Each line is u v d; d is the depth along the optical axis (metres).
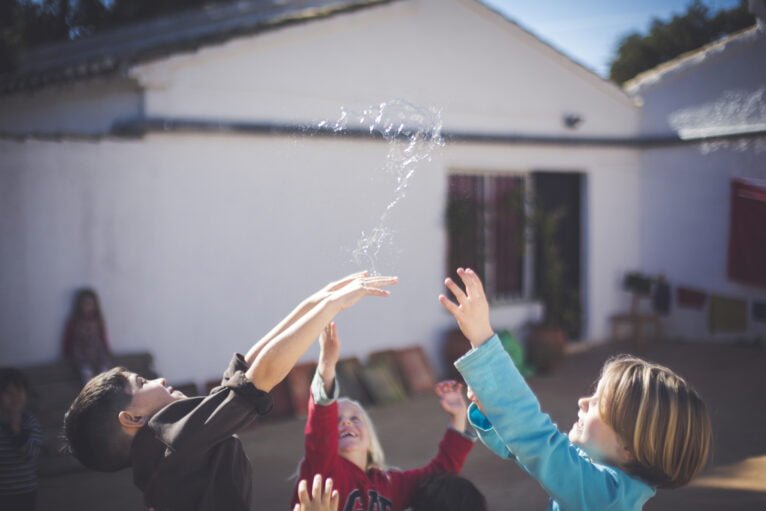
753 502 4.21
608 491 1.53
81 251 5.75
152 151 6.04
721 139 9.26
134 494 4.59
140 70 5.93
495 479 4.74
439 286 7.97
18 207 5.46
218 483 1.55
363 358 7.35
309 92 6.86
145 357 5.95
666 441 1.54
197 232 6.28
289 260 6.70
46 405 5.25
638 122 10.15
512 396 1.54
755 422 6.04
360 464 2.43
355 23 7.13
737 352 8.94
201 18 9.99
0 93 7.51
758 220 8.95
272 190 6.61
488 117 8.42
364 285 1.58
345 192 6.78
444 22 7.91
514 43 8.62
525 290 9.07
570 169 9.34
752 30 8.91
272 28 6.53
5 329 5.43
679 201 9.76
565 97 9.24
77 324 5.62
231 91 6.43
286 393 6.47
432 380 7.52
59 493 4.60
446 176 8.00
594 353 9.17
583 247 9.69
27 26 14.99
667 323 10.02
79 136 5.66
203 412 1.50
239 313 6.50
